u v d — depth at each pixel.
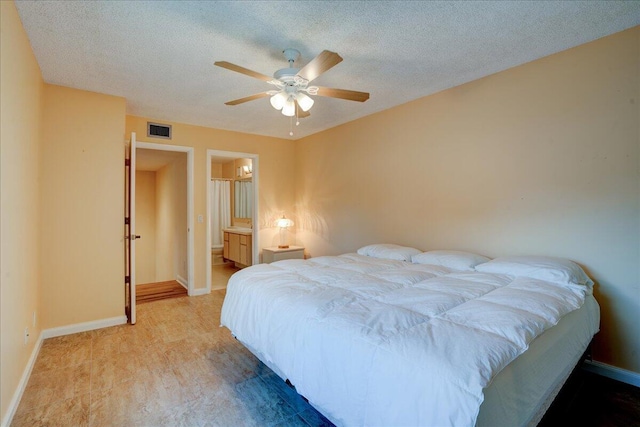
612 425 1.77
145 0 1.80
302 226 5.25
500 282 2.11
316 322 1.59
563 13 1.95
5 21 1.67
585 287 2.03
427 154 3.39
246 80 2.92
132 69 2.69
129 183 3.27
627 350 2.18
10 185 1.83
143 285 4.99
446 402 1.03
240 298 2.31
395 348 1.24
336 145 4.55
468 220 3.05
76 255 3.08
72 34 2.15
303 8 1.88
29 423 1.76
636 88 2.11
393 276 2.28
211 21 2.01
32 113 2.42
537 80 2.56
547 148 2.52
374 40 2.25
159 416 1.83
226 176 7.56
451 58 2.54
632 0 1.82
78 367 2.38
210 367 2.40
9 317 1.82
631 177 2.14
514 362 1.19
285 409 1.90
